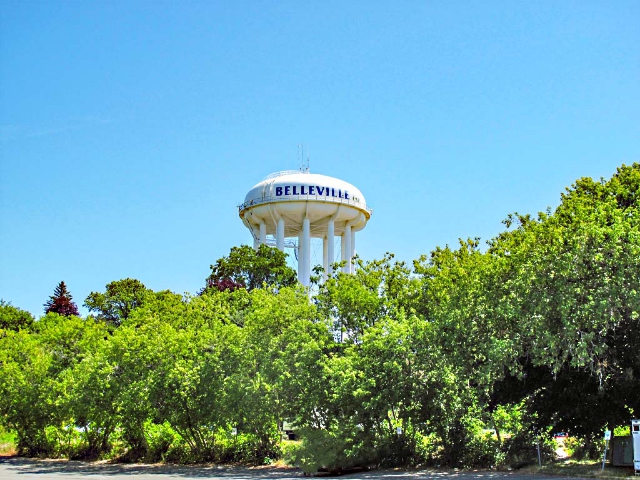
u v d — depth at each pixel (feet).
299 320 118.32
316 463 105.09
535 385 97.30
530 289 88.69
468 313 98.68
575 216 86.89
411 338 107.04
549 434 101.45
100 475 112.98
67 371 150.82
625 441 93.04
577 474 88.53
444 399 104.63
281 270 233.55
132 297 252.42
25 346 157.07
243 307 165.17
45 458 153.89
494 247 98.78
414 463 109.40
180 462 135.13
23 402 150.82
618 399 89.51
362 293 122.62
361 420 107.45
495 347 88.74
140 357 130.93
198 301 162.09
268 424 120.78
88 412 137.59
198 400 124.67
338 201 227.61
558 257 86.07
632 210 88.28
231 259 241.35
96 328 164.55
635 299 78.95
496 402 100.63
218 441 136.46
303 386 111.55
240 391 116.78
